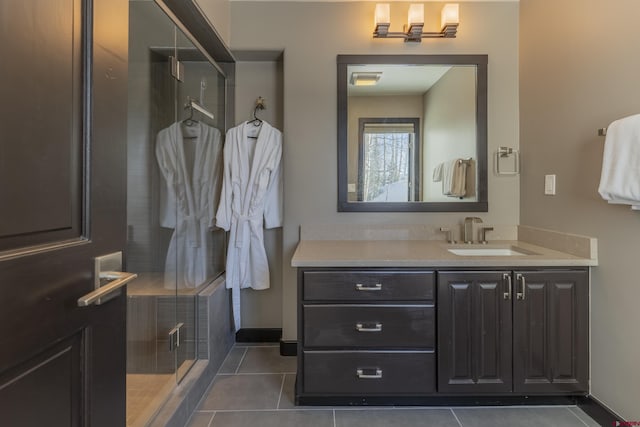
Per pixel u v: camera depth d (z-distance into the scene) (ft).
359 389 5.66
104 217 2.76
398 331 5.63
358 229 7.75
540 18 6.84
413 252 6.25
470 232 7.38
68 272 2.38
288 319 7.83
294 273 7.84
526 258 5.65
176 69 6.37
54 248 2.26
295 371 7.06
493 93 7.70
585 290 5.58
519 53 7.61
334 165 7.78
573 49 5.90
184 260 6.63
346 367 5.66
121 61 2.99
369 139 7.75
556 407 5.75
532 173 7.17
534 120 7.09
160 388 5.62
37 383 2.14
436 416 5.57
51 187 2.25
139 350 5.49
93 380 2.64
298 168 7.79
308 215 7.80
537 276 5.58
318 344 5.64
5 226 1.94
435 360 5.63
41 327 2.15
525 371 5.60
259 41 7.75
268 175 7.90
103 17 2.73
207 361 6.58
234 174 7.83
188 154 6.84
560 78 6.25
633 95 4.75
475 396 5.76
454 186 7.72
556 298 5.60
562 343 5.60
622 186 4.54
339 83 7.72
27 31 2.06
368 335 5.63
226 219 7.75
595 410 5.45
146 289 5.60
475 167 7.71
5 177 1.93
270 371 7.07
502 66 7.68
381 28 7.42
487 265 5.59
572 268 5.58
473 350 5.61
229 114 8.39
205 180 7.54
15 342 1.98
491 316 5.60
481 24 7.70
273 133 7.95
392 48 7.73
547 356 5.60
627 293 4.92
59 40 2.31
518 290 5.58
